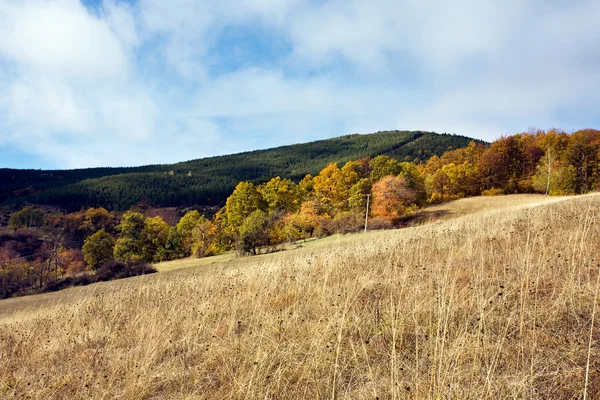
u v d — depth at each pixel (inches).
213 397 139.4
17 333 304.0
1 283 1337.4
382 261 330.0
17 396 167.2
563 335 144.4
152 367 175.3
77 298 472.1
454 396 111.3
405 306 191.5
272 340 177.8
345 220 1617.9
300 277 298.7
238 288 302.8
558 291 185.8
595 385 110.3
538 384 116.4
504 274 215.3
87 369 182.5
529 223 383.6
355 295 219.8
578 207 489.7
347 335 177.9
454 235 418.3
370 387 129.6
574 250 246.2
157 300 331.3
